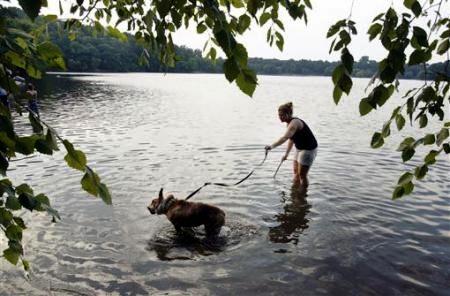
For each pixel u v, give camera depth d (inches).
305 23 70.8
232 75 53.8
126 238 233.9
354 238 238.7
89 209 275.3
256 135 620.1
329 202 301.6
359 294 182.1
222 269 202.2
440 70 71.8
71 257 209.2
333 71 62.2
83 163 59.1
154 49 88.0
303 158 341.1
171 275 195.6
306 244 230.8
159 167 397.7
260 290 184.5
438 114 75.6
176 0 64.9
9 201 64.2
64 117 773.9
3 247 210.4
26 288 181.0
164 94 1577.3
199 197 307.9
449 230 252.4
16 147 55.7
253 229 251.0
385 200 308.0
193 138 577.3
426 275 197.9
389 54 62.1
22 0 42.6
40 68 61.6
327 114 996.6
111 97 1318.9
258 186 339.6
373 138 85.7
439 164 425.1
